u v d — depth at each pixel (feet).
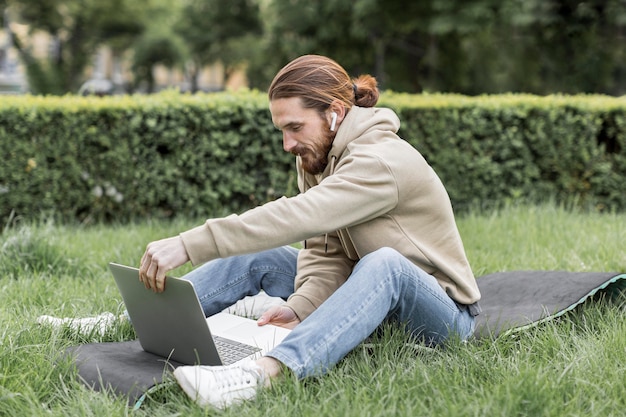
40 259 18.38
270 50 94.02
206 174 25.67
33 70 111.14
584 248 19.24
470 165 26.84
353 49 83.82
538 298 13.20
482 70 78.28
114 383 10.11
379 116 11.34
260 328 11.58
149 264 10.10
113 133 24.91
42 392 10.21
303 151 11.30
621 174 27.02
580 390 9.53
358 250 11.31
